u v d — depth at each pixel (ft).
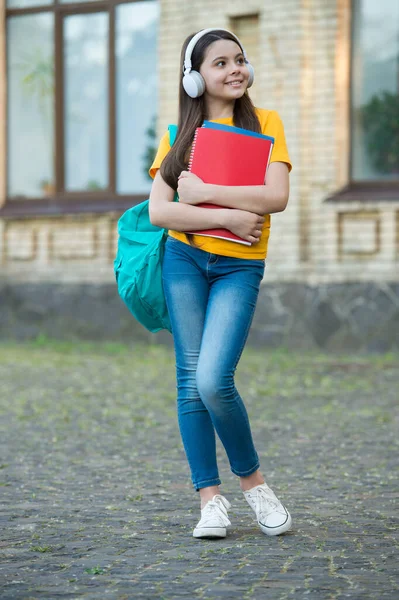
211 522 18.42
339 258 59.36
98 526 19.60
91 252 67.97
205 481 18.81
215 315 18.22
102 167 69.92
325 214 59.82
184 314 18.57
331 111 60.08
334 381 44.55
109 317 66.80
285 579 15.64
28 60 72.02
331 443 29.63
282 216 60.59
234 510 21.15
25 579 15.84
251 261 18.52
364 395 40.22
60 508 21.30
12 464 26.71
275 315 60.29
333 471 25.38
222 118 18.78
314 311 59.47
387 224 58.13
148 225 19.38
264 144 18.52
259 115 19.01
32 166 72.33
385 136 59.47
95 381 45.78
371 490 22.99
